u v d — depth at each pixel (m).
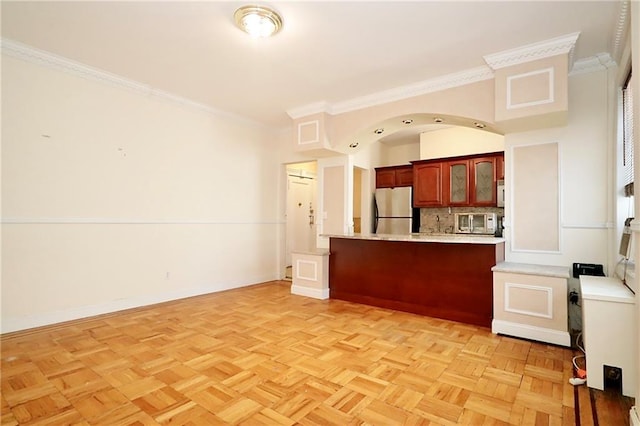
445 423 1.66
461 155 5.73
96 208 3.50
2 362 2.34
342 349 2.60
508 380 2.10
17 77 2.98
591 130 3.09
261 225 5.43
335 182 5.05
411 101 3.75
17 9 2.40
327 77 3.54
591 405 1.82
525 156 3.38
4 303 2.91
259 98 4.20
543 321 2.77
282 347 2.63
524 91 2.92
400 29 2.62
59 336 2.85
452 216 5.98
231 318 3.40
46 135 3.16
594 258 3.06
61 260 3.25
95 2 2.32
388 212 6.45
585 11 2.36
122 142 3.71
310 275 4.41
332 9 2.36
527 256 3.34
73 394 1.92
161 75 3.54
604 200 3.03
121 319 3.36
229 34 2.73
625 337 1.93
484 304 3.18
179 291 4.25
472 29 2.61
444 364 2.34
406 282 3.67
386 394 1.93
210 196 4.65
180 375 2.15
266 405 1.81
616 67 2.98
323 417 1.70
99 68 3.40
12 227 2.96
